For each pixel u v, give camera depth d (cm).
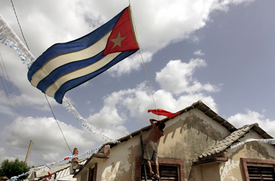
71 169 1205
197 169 782
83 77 499
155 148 689
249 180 757
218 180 708
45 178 1658
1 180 822
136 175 675
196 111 917
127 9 474
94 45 488
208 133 890
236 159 775
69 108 513
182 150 798
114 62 492
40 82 474
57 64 467
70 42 473
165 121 821
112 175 652
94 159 680
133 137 745
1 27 354
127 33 479
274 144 884
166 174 741
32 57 417
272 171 835
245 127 874
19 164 2472
